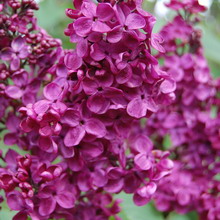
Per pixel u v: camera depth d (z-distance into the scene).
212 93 0.52
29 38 0.44
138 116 0.40
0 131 0.46
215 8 0.83
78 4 0.41
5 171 0.42
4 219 0.48
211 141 0.52
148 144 0.44
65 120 0.41
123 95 0.40
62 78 0.41
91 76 0.40
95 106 0.40
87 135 0.42
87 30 0.39
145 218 0.51
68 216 0.43
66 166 0.43
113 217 0.49
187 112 0.52
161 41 0.41
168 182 0.50
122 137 0.42
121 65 0.40
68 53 0.40
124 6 0.40
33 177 0.42
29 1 0.44
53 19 0.59
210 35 0.62
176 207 0.51
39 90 0.47
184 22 0.51
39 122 0.39
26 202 0.40
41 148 0.41
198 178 0.52
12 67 0.44
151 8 0.64
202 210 0.51
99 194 0.46
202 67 0.51
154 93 0.42
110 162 0.44
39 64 0.44
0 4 0.43
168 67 0.51
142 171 0.43
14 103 0.44
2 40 0.44
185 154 0.52
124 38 0.39
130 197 0.52
